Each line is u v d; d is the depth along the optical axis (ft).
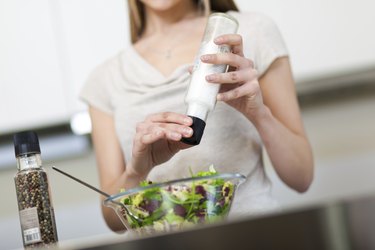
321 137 9.43
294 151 5.29
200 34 5.81
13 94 8.63
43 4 8.63
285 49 5.61
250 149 5.33
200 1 6.01
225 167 5.25
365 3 8.39
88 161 9.44
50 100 8.62
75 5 8.61
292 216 2.40
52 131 9.11
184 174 5.25
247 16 5.67
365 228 2.37
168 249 2.44
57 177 9.43
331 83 9.01
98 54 8.61
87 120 8.64
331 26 8.41
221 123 5.26
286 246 2.39
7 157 9.25
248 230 2.40
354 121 9.32
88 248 2.50
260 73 5.48
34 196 3.96
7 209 9.44
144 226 3.54
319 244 2.39
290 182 5.51
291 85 5.60
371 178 9.25
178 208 3.48
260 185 5.33
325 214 2.40
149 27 6.12
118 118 5.71
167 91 5.47
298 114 5.56
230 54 4.16
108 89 5.93
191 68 4.27
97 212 9.39
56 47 8.62
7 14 8.63
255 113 4.82
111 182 5.79
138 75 5.74
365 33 8.38
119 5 8.60
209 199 3.51
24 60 8.63
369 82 9.13
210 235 2.42
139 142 4.37
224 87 4.57
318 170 9.39
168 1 5.67
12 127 8.66
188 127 4.03
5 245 9.45
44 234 3.94
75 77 8.61
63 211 9.43
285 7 8.44
